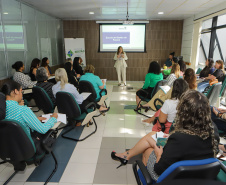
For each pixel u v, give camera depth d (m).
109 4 4.81
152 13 6.06
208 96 2.78
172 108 2.00
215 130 1.47
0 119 1.49
